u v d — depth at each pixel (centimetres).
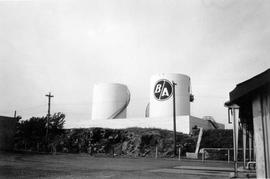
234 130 1206
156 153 3944
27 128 5322
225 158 3578
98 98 6538
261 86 686
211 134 4506
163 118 5112
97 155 4097
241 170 1628
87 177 1299
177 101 5512
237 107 1178
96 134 5044
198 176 1429
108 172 1552
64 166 1906
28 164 2000
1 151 3919
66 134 5278
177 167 2030
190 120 4850
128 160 2936
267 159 685
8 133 4419
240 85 770
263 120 700
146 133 4725
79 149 4953
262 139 702
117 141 4875
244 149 1645
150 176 1399
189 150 4300
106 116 6419
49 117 5116
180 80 5606
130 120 5391
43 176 1302
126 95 6644
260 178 705
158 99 5584
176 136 4550
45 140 5144
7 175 1302
